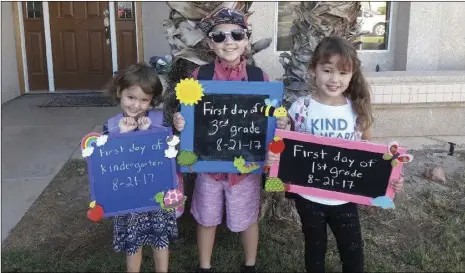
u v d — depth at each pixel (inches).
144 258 126.0
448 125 236.4
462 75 230.8
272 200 141.5
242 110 106.1
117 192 103.5
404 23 256.4
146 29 325.7
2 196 166.7
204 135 106.7
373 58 264.8
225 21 105.3
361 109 105.7
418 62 256.4
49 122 260.5
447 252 129.9
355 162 103.1
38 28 325.7
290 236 138.6
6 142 227.8
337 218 106.7
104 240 136.6
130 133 102.3
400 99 222.7
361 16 262.5
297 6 139.6
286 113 105.9
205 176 111.6
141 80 101.4
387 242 137.0
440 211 153.9
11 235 138.9
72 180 182.1
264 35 250.1
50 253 129.2
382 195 104.3
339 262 126.2
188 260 126.2
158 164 104.5
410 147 219.1
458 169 192.4
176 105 128.6
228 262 125.6
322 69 101.3
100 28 327.0
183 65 130.0
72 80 333.7
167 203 104.0
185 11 124.5
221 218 115.3
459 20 253.6
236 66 110.0
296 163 104.5
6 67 305.6
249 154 107.8
